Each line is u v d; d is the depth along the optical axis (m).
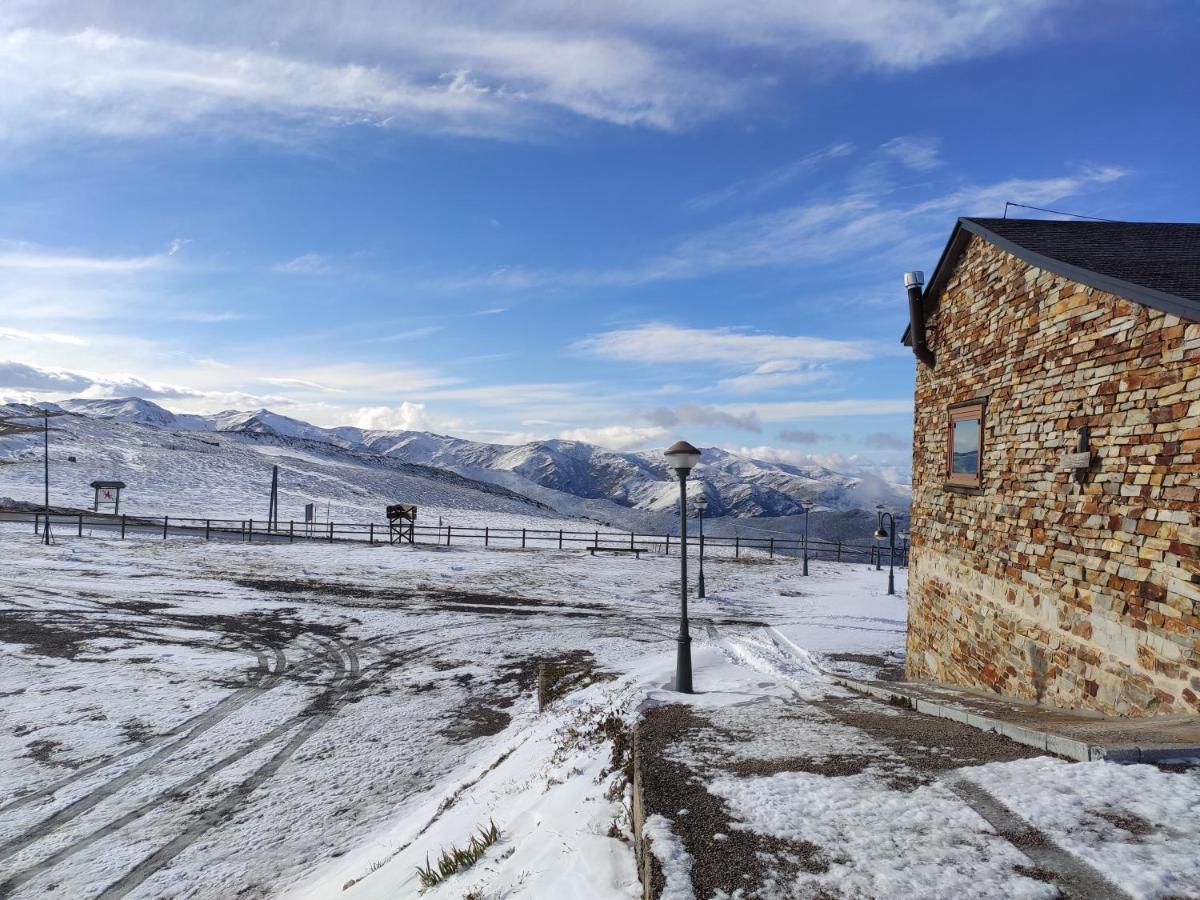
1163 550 6.54
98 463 76.81
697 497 26.23
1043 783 4.75
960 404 11.29
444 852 6.07
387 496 92.88
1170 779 4.59
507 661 17.09
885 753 5.88
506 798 7.67
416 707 13.90
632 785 6.00
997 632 9.84
